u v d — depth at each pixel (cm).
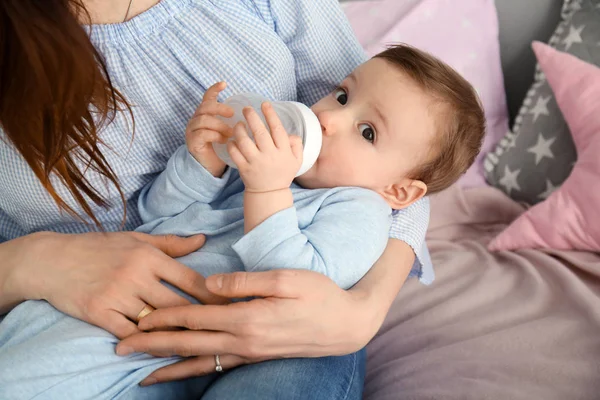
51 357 75
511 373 103
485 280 128
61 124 71
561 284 123
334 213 90
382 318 82
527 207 157
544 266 131
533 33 171
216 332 75
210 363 79
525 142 160
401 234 97
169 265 82
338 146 96
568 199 135
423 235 100
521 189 159
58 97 68
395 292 87
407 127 96
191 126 87
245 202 82
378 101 97
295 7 103
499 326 115
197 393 87
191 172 90
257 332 72
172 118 96
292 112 87
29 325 81
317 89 112
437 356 110
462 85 104
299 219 89
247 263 81
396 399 104
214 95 86
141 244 85
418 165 99
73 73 66
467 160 107
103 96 75
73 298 80
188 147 88
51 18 64
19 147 74
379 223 91
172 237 89
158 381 80
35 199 93
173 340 75
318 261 82
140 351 77
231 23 95
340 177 97
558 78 150
